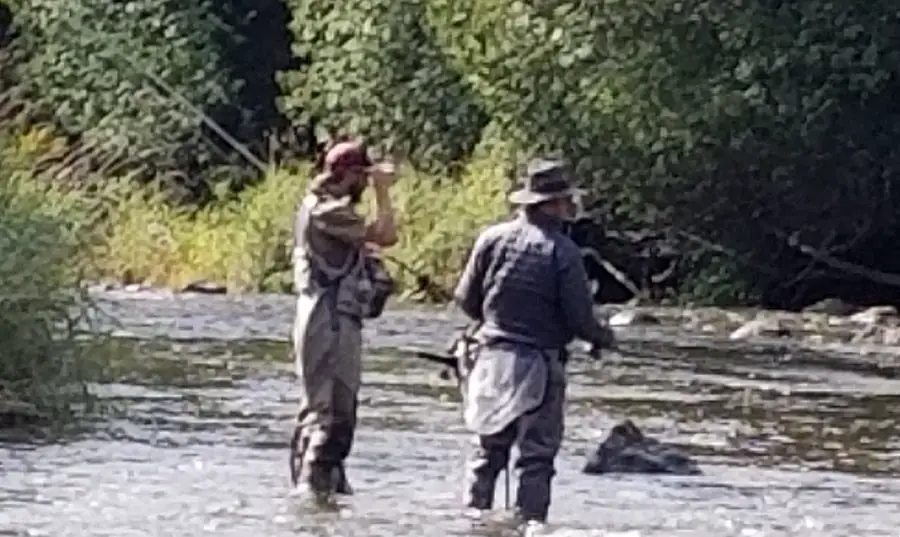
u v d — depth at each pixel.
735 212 27.56
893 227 27.75
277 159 35.00
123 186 31.53
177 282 29.73
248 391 16.92
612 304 28.70
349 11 31.62
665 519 11.20
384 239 11.78
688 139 26.66
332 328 11.55
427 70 31.12
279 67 36.47
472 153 30.94
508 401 10.84
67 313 15.27
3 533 10.13
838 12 25.66
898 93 26.53
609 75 26.78
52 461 12.88
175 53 35.38
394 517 10.91
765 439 14.77
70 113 35.28
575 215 11.12
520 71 27.52
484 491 10.98
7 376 14.85
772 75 26.09
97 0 35.47
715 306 28.23
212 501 11.36
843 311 26.66
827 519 11.38
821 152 26.56
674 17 26.36
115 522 10.58
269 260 29.73
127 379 17.56
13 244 14.98
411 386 17.36
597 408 16.34
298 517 10.84
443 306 27.05
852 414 16.30
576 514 11.27
